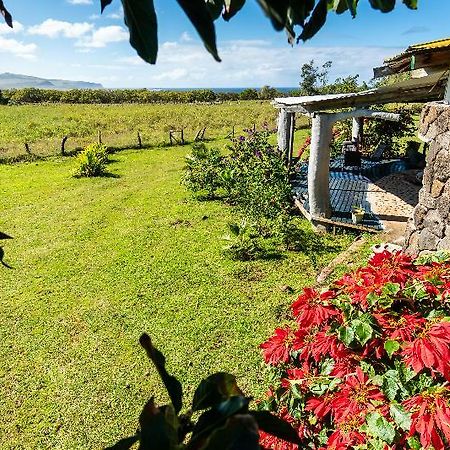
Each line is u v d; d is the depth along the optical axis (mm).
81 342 4566
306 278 5629
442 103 4117
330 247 6516
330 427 1858
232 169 9305
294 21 554
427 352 1506
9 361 4316
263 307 4996
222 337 4492
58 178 11578
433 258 2248
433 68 4750
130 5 449
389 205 8156
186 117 26984
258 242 6805
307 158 12422
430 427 1334
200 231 7523
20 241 7336
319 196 7047
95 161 11672
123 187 10641
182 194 9836
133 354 4348
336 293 2080
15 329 4828
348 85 16219
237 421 377
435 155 4023
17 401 3801
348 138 13859
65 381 4016
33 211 8914
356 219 7043
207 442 377
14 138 18141
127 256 6598
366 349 1712
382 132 12875
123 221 8203
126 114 28594
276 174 8305
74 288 5688
